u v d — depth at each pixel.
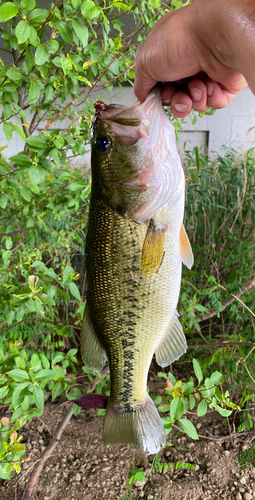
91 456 0.69
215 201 0.97
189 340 0.81
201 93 0.35
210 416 0.78
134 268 0.35
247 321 0.87
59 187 0.55
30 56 0.40
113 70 0.49
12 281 0.59
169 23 0.30
